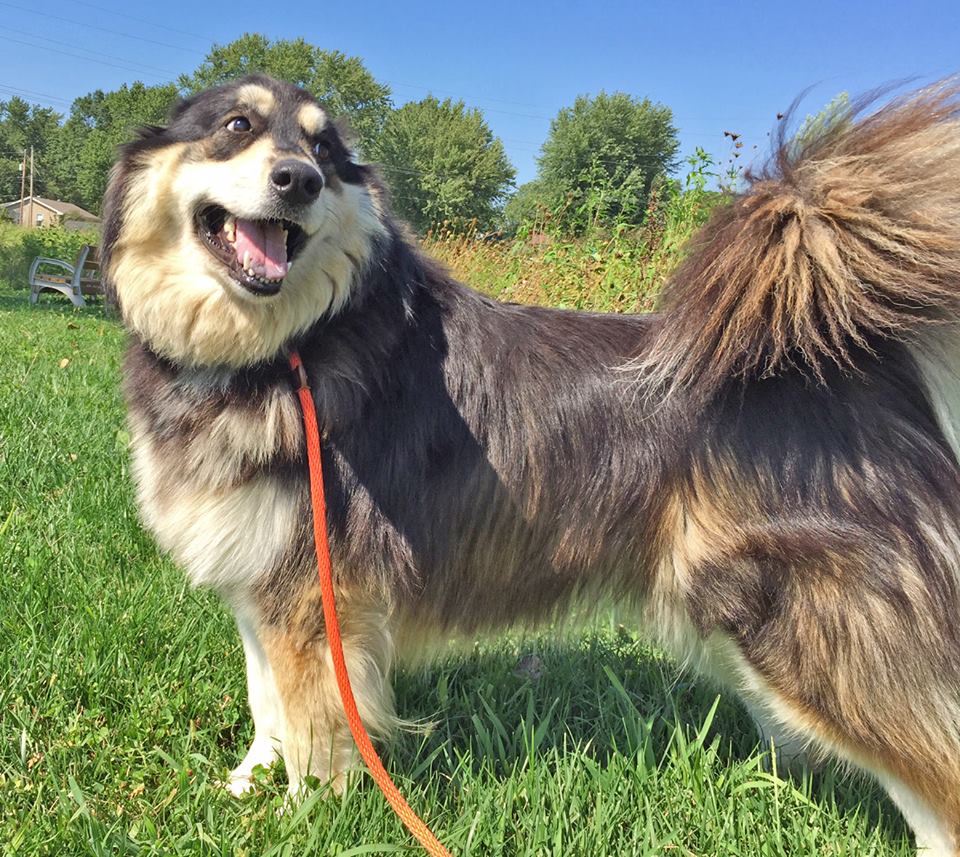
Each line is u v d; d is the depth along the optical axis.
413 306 0.83
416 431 0.80
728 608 0.79
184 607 1.07
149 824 0.74
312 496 0.75
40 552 1.14
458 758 0.88
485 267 2.79
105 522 1.27
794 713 0.79
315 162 0.81
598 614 0.88
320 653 0.79
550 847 0.76
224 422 0.78
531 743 0.88
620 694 0.98
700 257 0.81
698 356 0.79
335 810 0.77
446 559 0.82
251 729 0.92
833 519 0.76
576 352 0.83
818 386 0.79
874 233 0.75
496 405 0.81
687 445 0.79
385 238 0.85
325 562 0.74
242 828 0.76
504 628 0.88
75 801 0.76
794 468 0.77
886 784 0.78
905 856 0.79
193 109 0.88
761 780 0.87
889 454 0.77
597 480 0.81
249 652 0.86
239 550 0.78
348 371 0.79
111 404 1.98
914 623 0.75
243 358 0.79
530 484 0.81
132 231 0.83
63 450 1.57
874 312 0.76
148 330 0.83
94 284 5.66
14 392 1.99
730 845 0.77
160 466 0.82
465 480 0.81
